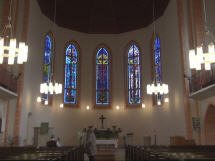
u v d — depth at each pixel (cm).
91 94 2448
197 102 1572
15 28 1591
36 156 682
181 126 1670
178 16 1734
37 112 1972
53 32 2339
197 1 1627
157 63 2273
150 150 909
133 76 2450
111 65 2522
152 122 2222
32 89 1856
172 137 1593
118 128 2222
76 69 2478
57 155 716
